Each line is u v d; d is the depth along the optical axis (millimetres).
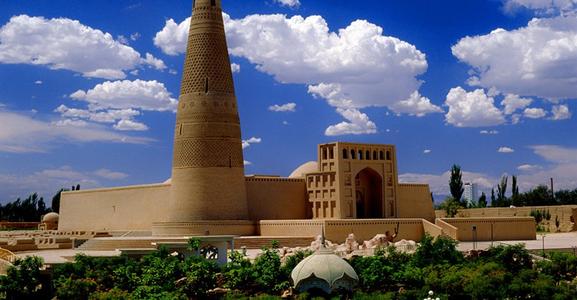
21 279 35375
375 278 34188
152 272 34688
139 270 36188
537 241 61562
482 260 40188
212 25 61531
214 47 61312
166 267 35062
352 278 29875
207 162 60000
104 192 75062
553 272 38406
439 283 33344
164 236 58844
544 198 106438
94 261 37594
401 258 40031
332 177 63531
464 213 86375
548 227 78500
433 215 72438
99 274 35250
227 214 60062
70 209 80688
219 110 60750
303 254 38438
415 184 71438
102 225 74688
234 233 59656
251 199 63938
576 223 75500
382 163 66688
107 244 54656
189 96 60969
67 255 50531
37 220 126500
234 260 37375
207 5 61656
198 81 60906
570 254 39750
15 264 36906
